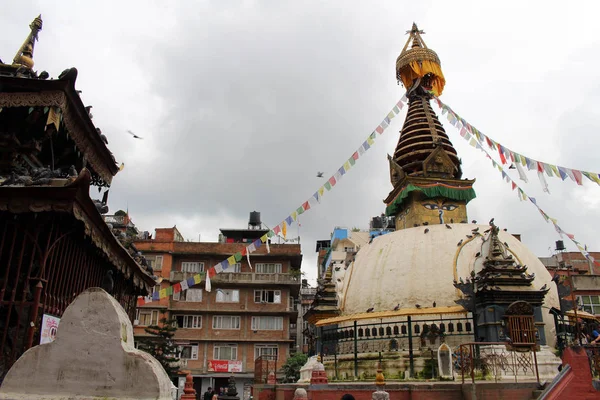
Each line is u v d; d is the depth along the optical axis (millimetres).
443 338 23922
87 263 15469
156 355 41125
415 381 22281
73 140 16156
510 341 21188
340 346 27188
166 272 54781
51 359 7430
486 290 23094
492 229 25188
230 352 53281
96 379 7266
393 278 27219
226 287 55094
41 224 12320
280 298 54875
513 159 23594
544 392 15828
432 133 37562
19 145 15727
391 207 37469
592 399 15281
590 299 46438
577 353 16078
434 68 40125
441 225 29688
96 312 7652
